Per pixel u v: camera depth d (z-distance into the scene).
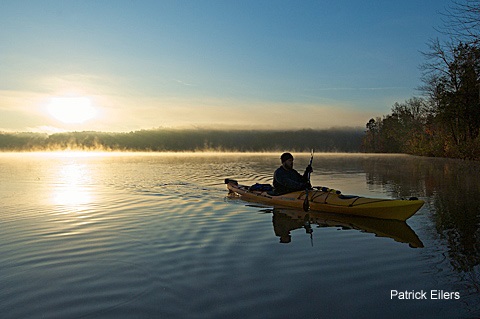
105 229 7.35
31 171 23.02
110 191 13.27
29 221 8.16
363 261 5.36
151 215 8.80
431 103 38.12
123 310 3.87
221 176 19.25
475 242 6.26
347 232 7.18
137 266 5.15
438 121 37.88
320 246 6.16
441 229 7.26
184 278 4.71
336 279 4.66
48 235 6.90
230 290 4.34
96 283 4.57
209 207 9.95
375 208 8.46
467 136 35.81
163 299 4.11
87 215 8.80
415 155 55.62
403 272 4.88
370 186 14.59
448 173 20.22
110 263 5.29
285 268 5.07
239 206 10.13
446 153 41.66
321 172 21.94
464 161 31.88
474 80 31.17
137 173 21.30
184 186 14.72
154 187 14.39
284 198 10.26
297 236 6.85
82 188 14.13
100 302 4.05
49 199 11.37
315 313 3.78
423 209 9.39
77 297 4.18
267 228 7.50
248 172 21.95
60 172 22.11
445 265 5.12
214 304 3.99
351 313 3.79
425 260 5.36
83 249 5.98
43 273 4.91
